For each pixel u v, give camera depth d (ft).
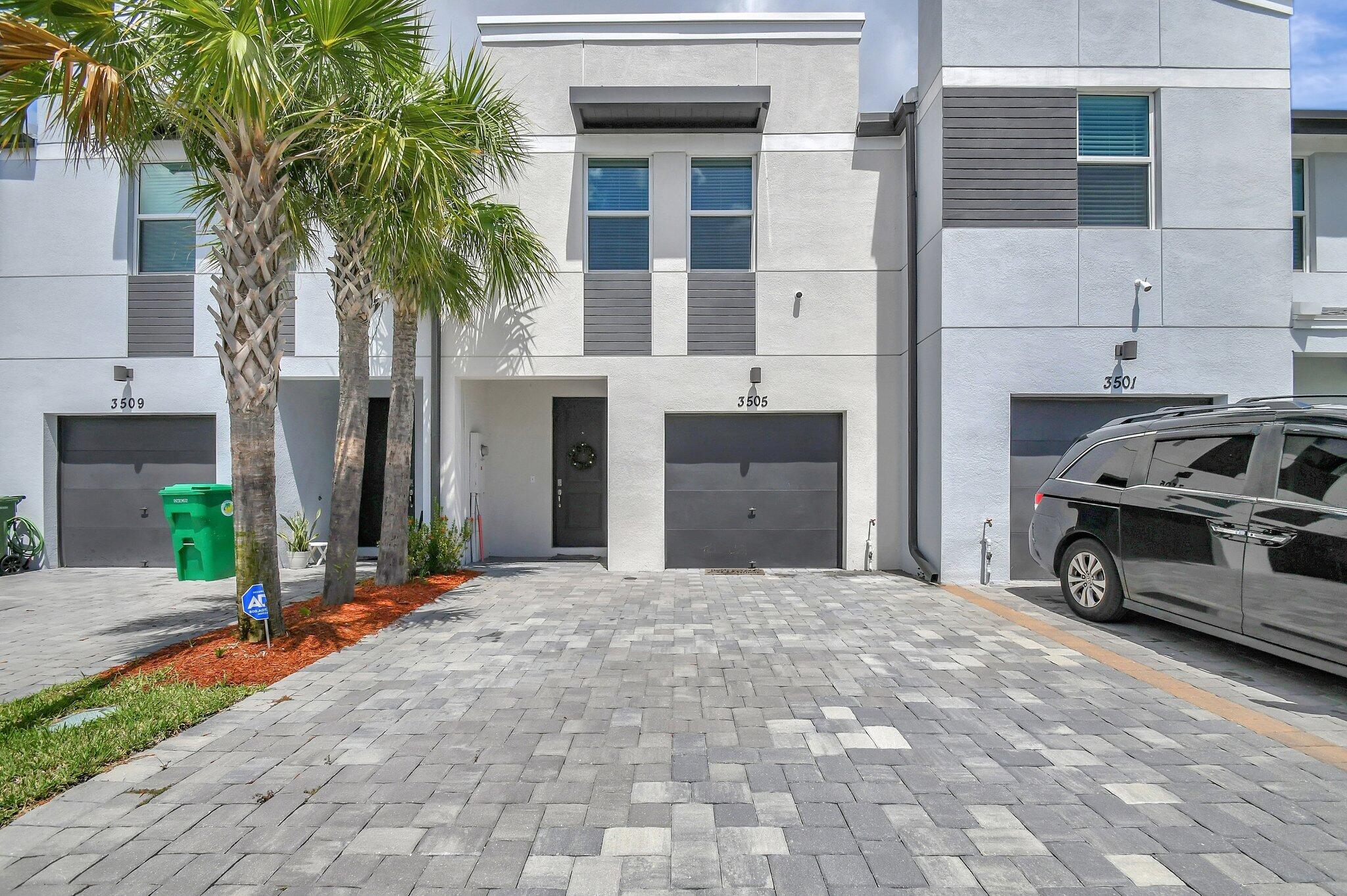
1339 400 17.38
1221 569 17.57
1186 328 28.76
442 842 9.95
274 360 19.10
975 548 29.04
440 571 31.22
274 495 19.45
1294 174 32.68
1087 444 22.97
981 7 28.89
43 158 34.22
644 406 32.99
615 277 33.12
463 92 25.14
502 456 38.86
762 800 11.15
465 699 15.56
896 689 16.26
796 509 33.71
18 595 27.94
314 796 11.24
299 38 18.12
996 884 9.05
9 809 10.62
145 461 34.73
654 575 31.60
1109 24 28.86
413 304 26.43
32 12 15.29
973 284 28.86
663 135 33.24
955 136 28.86
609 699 15.58
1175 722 14.25
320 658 18.57
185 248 34.47
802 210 33.14
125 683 16.28
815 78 33.24
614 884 9.03
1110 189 29.37
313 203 22.72
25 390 34.27
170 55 16.62
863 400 33.09
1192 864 9.46
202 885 8.98
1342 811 10.84
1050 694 15.88
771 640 20.52
